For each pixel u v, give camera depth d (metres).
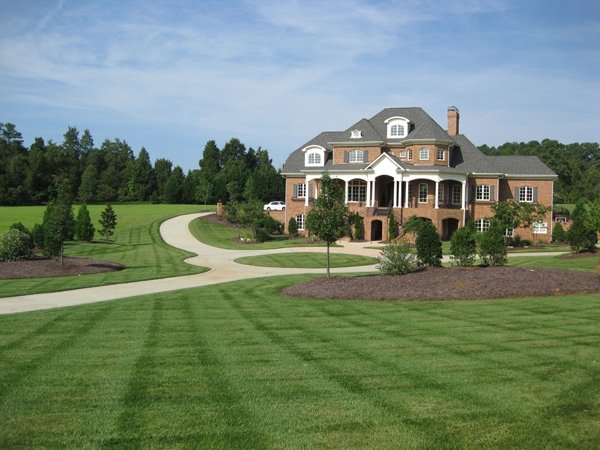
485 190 56.19
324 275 27.97
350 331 13.43
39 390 8.99
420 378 9.34
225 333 13.56
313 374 9.71
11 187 98.94
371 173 55.06
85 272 29.86
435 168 53.28
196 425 7.44
